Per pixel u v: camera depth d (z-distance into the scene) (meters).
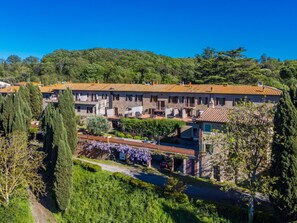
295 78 82.31
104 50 179.25
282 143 24.14
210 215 27.88
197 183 34.84
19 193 34.19
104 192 34.62
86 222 32.19
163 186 32.44
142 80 103.50
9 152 33.94
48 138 39.09
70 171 33.47
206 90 56.41
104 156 44.75
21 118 45.53
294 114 24.28
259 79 77.94
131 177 35.47
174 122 51.16
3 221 30.83
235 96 52.56
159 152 39.53
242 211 26.64
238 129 27.91
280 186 24.23
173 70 111.62
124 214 31.48
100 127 53.03
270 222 25.27
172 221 28.88
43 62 160.12
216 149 35.03
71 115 44.69
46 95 76.31
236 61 81.12
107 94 67.31
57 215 33.94
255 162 26.62
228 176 30.34
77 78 126.00
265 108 27.61
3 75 151.25
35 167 35.69
